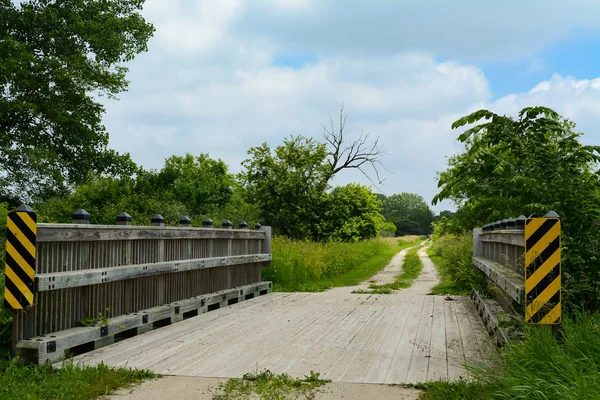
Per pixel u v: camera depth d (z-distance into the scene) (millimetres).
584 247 5422
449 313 9492
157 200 25094
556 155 6098
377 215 39500
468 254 13922
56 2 28141
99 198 22062
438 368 5578
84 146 28375
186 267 8820
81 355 6070
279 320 8656
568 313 5082
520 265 6086
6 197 25828
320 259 18703
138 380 5105
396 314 9359
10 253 5457
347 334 7430
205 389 4840
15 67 24422
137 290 7695
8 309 6012
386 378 5199
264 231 13469
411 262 26281
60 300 6094
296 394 4695
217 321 8523
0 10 26578
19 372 5066
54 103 27234
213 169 42562
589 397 3391
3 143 25500
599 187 6102
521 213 6465
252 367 5602
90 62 28688
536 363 4215
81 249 6414
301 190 32344
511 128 6340
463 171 6375
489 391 4359
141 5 31344
